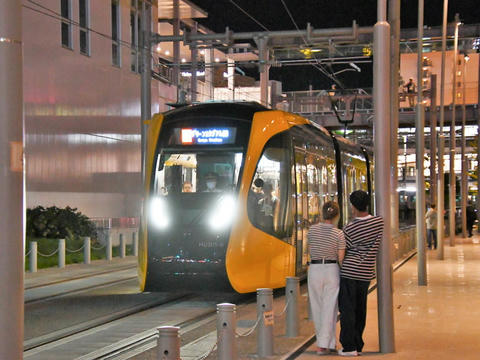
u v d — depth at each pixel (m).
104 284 20.31
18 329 5.26
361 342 9.82
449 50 46.34
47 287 19.53
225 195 15.78
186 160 16.17
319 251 9.73
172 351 6.44
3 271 5.22
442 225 27.31
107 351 10.62
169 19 52.75
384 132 10.16
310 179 18.91
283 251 16.55
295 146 17.53
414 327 11.98
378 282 9.97
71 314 14.59
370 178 30.33
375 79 10.28
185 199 15.97
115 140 38.34
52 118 32.44
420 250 18.69
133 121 40.44
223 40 26.62
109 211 37.59
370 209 30.17
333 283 9.67
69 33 34.25
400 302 15.28
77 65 34.59
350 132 60.47
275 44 27.48
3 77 5.33
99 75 36.69
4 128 5.31
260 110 16.70
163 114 16.80
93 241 31.17
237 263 15.51
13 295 5.25
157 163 16.33
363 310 9.74
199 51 57.56
